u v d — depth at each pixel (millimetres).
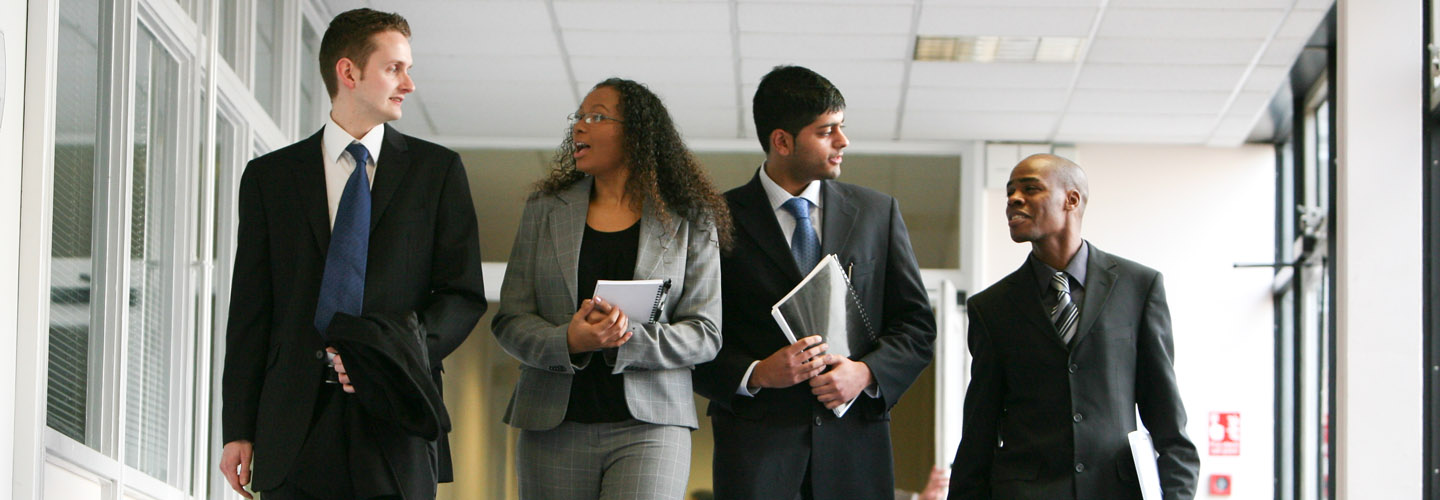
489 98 10719
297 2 8320
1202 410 11484
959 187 11883
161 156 6094
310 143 4043
